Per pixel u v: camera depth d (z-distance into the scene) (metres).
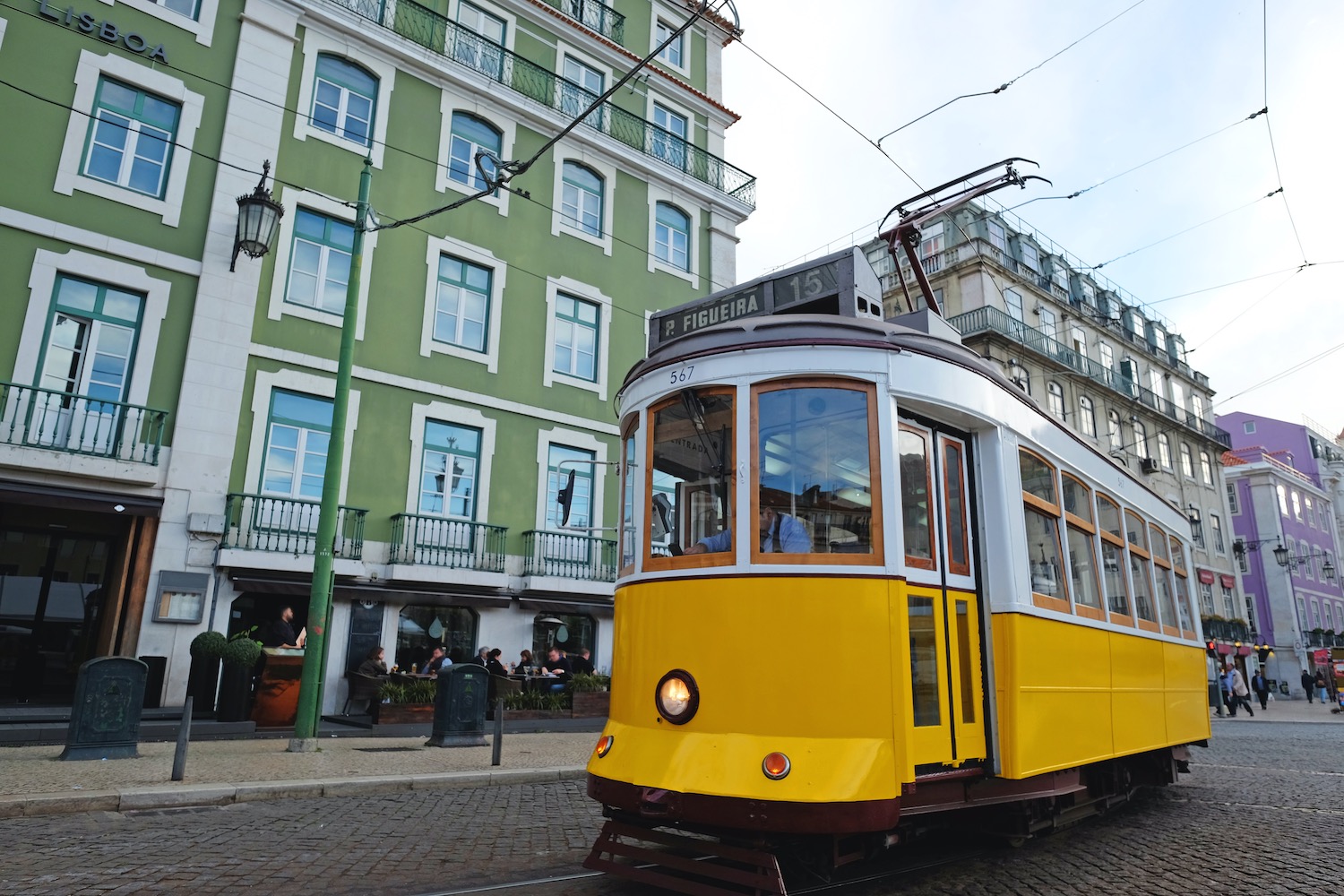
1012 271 32.50
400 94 17.56
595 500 18.88
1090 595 6.57
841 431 4.76
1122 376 36.75
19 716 10.81
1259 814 7.88
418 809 7.46
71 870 5.16
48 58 13.62
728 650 4.46
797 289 5.62
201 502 13.77
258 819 6.84
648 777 4.38
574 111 20.17
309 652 10.38
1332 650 30.84
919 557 4.82
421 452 16.59
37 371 12.88
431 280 17.27
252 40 15.61
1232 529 45.62
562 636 17.84
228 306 14.55
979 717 5.02
